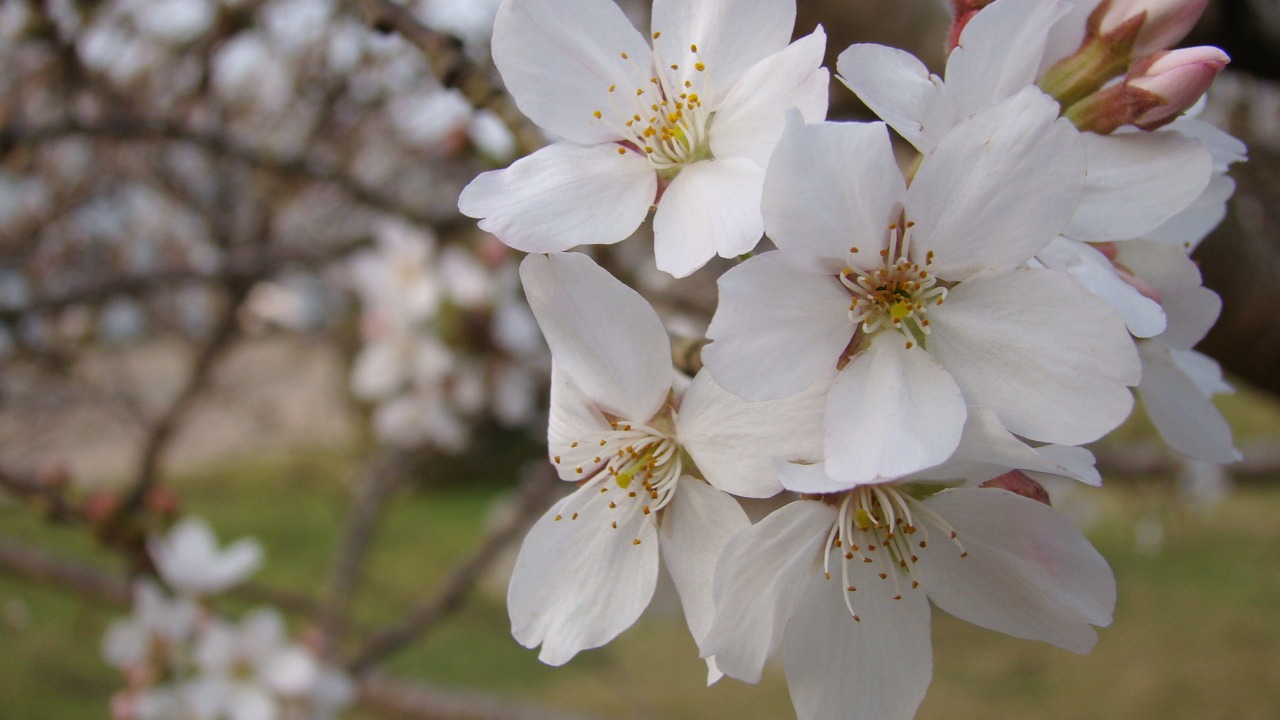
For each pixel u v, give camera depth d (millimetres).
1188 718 632
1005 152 115
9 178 465
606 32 134
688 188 127
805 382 117
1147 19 125
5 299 479
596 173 130
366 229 397
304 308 515
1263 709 631
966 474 121
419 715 344
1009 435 112
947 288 120
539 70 134
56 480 308
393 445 398
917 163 128
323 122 432
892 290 119
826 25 218
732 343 115
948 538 128
